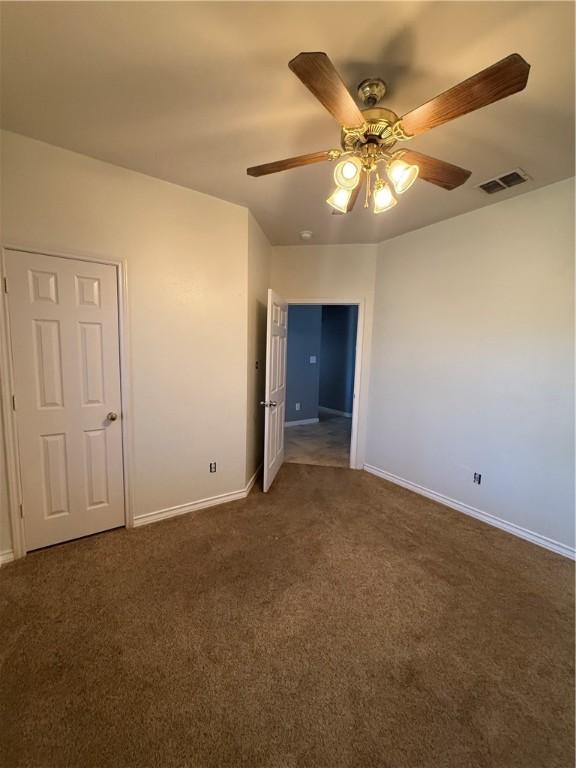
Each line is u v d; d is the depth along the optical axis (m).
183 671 1.48
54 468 2.29
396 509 3.02
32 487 2.22
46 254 2.11
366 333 3.83
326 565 2.21
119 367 2.45
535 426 2.52
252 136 1.93
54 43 1.33
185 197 2.57
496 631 1.73
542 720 1.32
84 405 2.35
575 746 1.23
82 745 1.21
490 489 2.79
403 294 3.46
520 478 2.61
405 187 1.52
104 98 1.64
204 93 1.60
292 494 3.28
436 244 3.13
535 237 2.47
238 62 1.41
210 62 1.41
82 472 2.39
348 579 2.09
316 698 1.38
